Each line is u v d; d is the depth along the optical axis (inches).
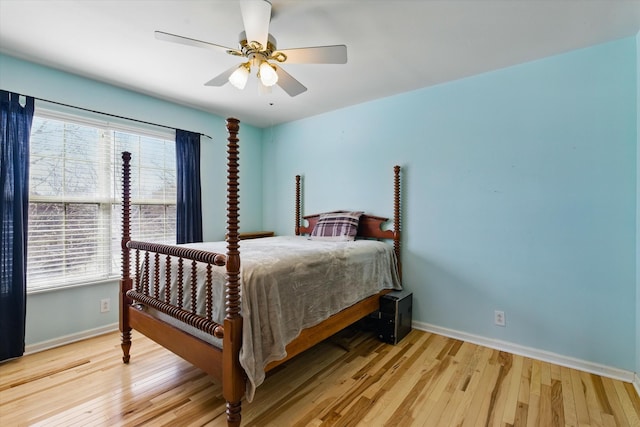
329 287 84.9
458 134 111.3
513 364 92.7
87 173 110.6
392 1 68.8
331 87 117.6
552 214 94.7
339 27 78.9
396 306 106.7
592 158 88.8
